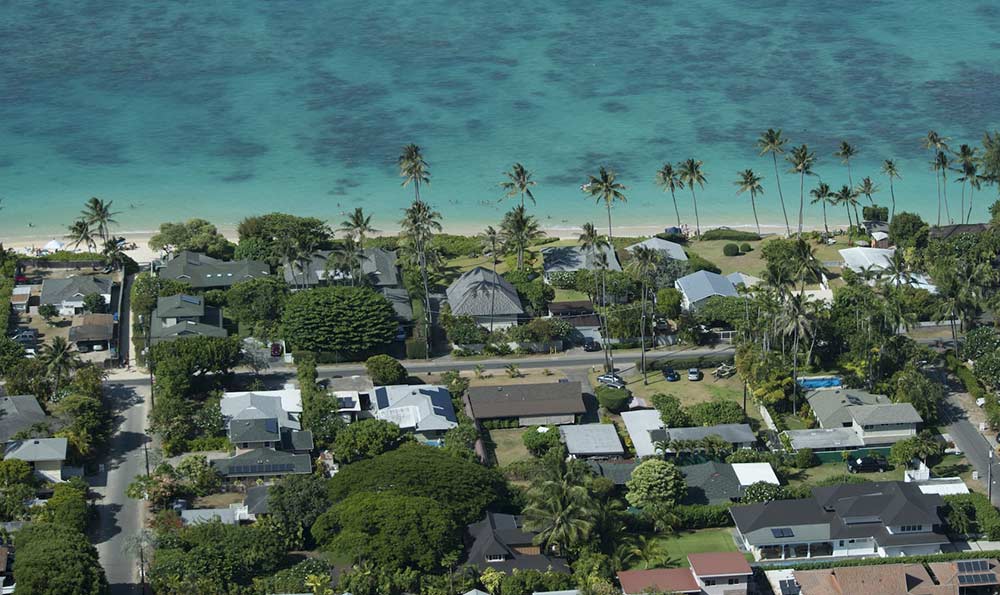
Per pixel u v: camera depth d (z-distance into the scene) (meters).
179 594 188.12
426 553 197.50
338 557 197.88
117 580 199.38
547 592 192.12
